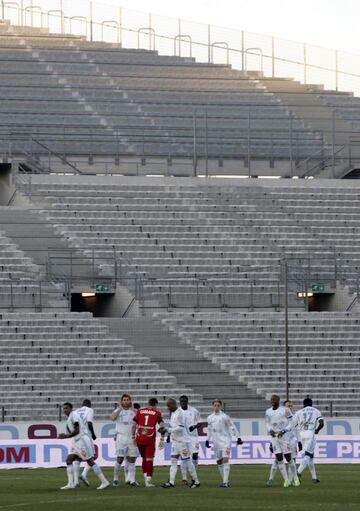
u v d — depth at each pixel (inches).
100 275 5920.3
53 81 7854.3
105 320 5378.9
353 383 5157.5
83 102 7677.2
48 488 2827.3
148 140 7381.9
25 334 5152.6
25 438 3919.8
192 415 2901.1
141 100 7810.0
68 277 5757.9
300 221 6555.1
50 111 7529.5
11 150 7057.1
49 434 3951.8
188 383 5078.7
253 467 3663.9
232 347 5329.7
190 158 7342.5
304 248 6348.4
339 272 6210.6
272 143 7524.6
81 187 6530.5
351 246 6402.6
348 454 3838.6
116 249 6092.5
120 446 2883.9
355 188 6860.2
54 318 5349.4
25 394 4800.7
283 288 5979.3
